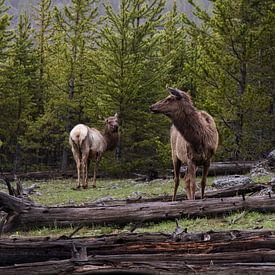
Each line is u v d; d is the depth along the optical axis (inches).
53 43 3951.8
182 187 1902.1
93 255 629.0
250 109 2263.8
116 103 2743.6
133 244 649.0
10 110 3459.6
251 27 2415.1
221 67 2359.7
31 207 1049.5
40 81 3668.8
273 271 585.0
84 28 3506.4
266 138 2504.9
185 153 1249.4
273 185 1288.1
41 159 4384.8
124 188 2066.9
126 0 2753.4
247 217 1079.0
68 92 3499.0
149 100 2883.9
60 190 2130.9
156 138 2723.9
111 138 2330.2
